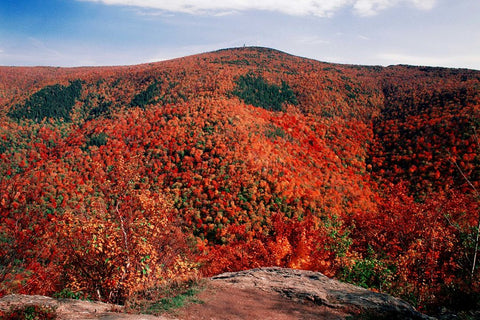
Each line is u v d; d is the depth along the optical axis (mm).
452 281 12227
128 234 11000
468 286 10438
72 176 81562
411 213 20719
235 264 26188
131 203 11914
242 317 7023
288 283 9656
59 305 7168
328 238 17953
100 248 9820
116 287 10352
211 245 60750
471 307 9594
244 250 29578
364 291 9297
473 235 14609
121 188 11945
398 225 20828
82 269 10781
